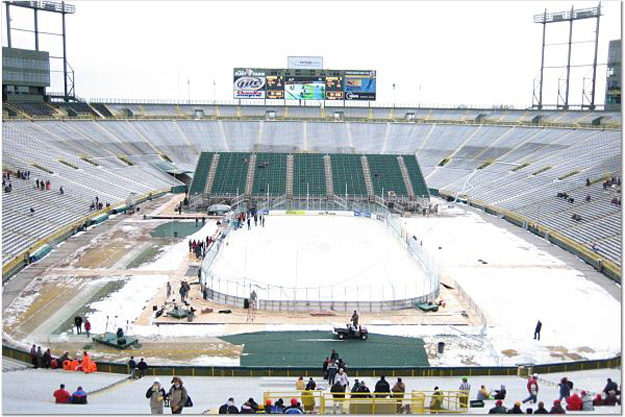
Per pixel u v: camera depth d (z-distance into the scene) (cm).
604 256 6097
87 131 11681
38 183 8119
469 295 5206
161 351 3925
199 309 4766
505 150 11812
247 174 10388
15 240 6150
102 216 8306
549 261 6444
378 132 13700
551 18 13588
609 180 8194
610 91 12619
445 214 9369
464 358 3884
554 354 3969
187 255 6444
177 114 14412
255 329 4375
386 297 4944
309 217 8975
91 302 4888
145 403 2634
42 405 2511
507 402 2781
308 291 5106
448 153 12569
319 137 13338
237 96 13825
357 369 3503
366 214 9056
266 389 3072
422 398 2566
